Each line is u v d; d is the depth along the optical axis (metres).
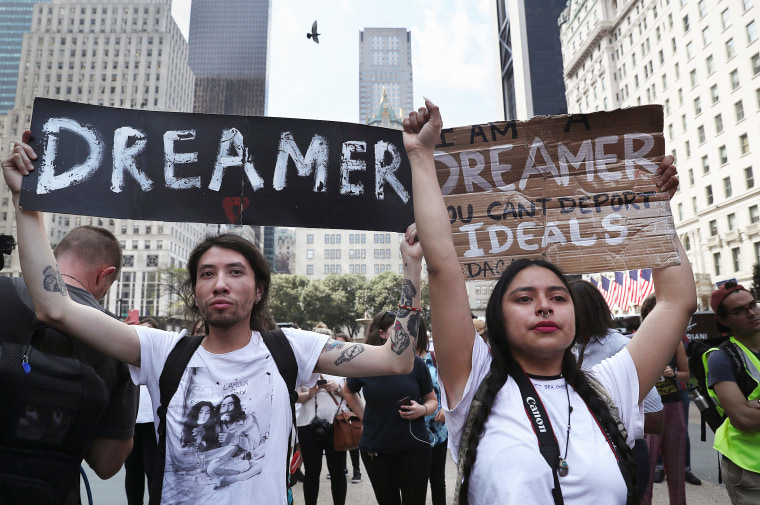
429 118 1.94
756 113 33.94
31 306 1.95
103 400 2.03
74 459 1.95
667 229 2.32
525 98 98.94
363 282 65.75
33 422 1.86
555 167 2.49
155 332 2.02
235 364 1.95
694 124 40.09
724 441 2.92
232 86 143.00
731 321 2.96
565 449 1.55
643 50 47.38
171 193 2.35
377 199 2.56
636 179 2.42
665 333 1.97
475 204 2.51
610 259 2.36
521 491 1.47
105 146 2.29
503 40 115.75
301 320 60.81
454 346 1.76
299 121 2.53
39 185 2.11
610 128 2.47
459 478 1.64
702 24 38.84
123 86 100.81
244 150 2.46
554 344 1.67
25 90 99.94
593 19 56.25
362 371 2.06
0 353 1.84
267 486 1.84
